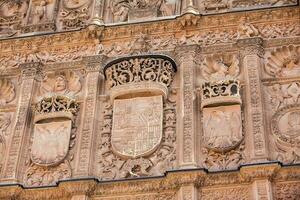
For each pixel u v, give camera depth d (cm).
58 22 1506
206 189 1148
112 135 1251
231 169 1152
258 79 1266
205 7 1434
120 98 1298
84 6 1523
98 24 1425
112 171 1215
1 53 1462
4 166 1260
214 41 1360
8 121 1352
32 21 1520
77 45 1432
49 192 1200
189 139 1205
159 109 1264
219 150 1187
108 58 1390
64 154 1255
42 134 1296
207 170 1152
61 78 1392
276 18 1363
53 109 1314
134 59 1324
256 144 1170
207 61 1339
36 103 1349
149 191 1169
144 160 1209
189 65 1318
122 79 1308
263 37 1345
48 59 1426
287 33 1340
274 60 1316
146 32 1407
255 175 1123
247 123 1212
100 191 1183
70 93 1363
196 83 1302
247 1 1416
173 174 1152
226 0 1438
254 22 1367
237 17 1378
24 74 1402
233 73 1309
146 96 1288
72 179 1184
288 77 1279
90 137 1255
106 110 1304
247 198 1123
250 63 1296
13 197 1204
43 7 1541
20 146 1282
